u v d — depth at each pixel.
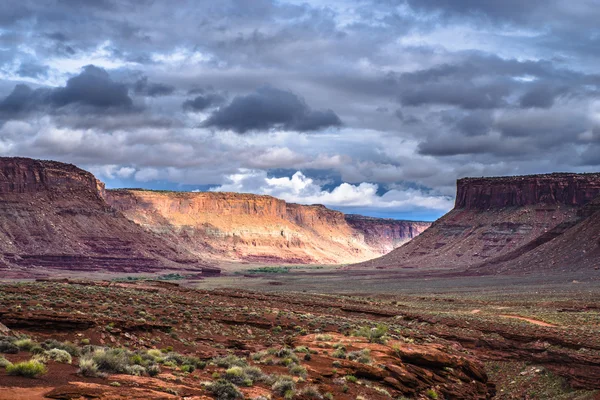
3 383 22.39
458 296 131.12
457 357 47.03
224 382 26.81
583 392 46.88
